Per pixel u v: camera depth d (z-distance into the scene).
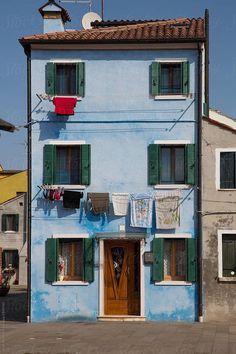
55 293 22.61
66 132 22.98
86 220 22.73
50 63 23.12
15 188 56.78
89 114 23.00
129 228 22.61
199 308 22.16
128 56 23.08
